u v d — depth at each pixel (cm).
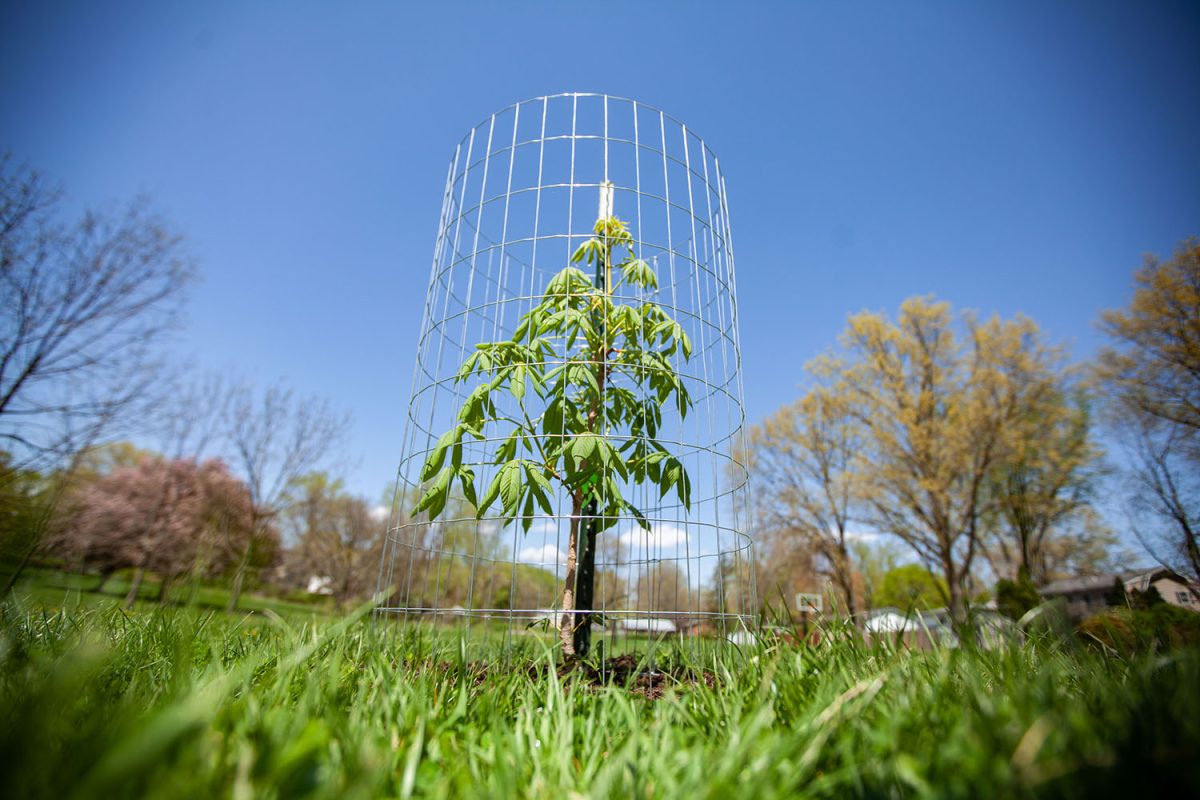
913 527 1856
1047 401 1753
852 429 2006
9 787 75
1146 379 1362
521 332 298
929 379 1936
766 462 2164
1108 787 80
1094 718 113
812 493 2078
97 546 1931
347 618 141
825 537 2033
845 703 133
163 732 75
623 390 308
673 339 296
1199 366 1299
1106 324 1441
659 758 111
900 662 171
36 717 89
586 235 296
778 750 108
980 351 1883
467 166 318
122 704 119
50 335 962
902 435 1894
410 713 141
